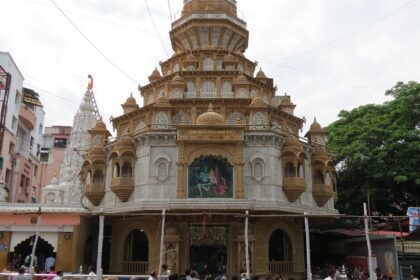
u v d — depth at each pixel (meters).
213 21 41.12
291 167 32.09
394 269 29.27
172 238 29.36
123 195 31.61
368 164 40.19
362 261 34.66
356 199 42.31
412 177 37.84
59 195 43.62
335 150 42.59
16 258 30.14
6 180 49.31
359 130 42.25
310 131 37.84
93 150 35.44
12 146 50.78
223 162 31.00
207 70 37.72
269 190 30.53
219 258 31.34
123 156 32.16
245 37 43.06
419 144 37.62
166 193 30.30
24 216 30.17
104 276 19.66
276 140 32.00
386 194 41.03
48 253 33.69
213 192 30.16
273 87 40.91
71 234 30.00
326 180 35.16
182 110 35.38
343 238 39.19
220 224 30.67
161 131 31.47
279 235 33.41
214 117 31.91
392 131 39.97
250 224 30.41
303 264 32.56
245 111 35.06
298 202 32.09
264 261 29.95
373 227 38.44
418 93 39.22
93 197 34.19
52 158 72.50
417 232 29.67
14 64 49.81
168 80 38.50
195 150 30.97
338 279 27.84
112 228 33.66
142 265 30.95
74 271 29.23
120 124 38.47
